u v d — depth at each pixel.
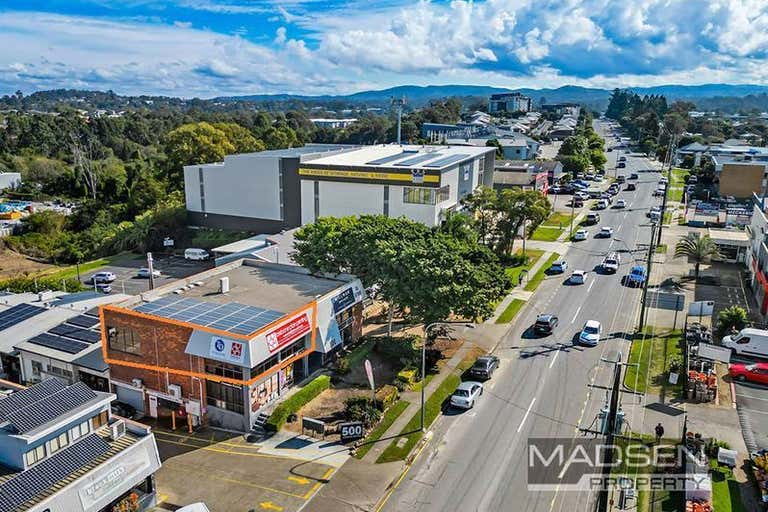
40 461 26.66
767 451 31.16
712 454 32.09
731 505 28.22
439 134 194.75
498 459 32.56
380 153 88.62
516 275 65.56
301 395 37.91
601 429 35.06
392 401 38.47
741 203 104.56
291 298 43.19
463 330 50.41
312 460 32.94
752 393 39.19
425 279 42.41
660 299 57.31
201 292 44.34
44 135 180.12
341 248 47.59
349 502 29.33
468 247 47.47
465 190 81.75
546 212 69.44
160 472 32.16
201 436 35.97
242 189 84.25
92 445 28.06
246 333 35.31
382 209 73.38
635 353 45.28
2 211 110.88
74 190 134.00
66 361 40.41
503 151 154.50
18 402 28.03
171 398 37.84
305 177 77.31
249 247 65.81
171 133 109.38
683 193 113.38
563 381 41.19
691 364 41.69
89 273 74.19
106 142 192.62
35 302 50.97
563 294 59.50
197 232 88.44
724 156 128.62
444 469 31.78
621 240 80.50
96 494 26.56
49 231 93.06
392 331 49.91
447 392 40.00
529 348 46.78
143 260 80.44
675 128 196.38
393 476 31.28
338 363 42.53
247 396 35.66
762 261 55.31
